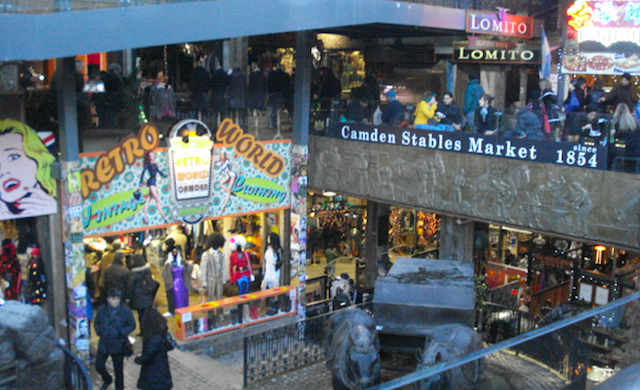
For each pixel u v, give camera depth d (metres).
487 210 15.80
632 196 12.97
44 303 15.52
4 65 14.31
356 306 16.88
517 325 16.70
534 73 21.75
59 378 9.80
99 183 15.75
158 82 17.42
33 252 15.16
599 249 19.81
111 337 12.37
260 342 14.63
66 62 14.39
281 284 19.89
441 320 13.80
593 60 17.73
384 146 18.34
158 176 16.83
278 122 19.22
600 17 17.44
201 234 19.66
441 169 16.80
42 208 15.01
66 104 14.56
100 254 17.59
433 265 15.76
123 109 16.02
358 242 27.14
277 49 23.30
